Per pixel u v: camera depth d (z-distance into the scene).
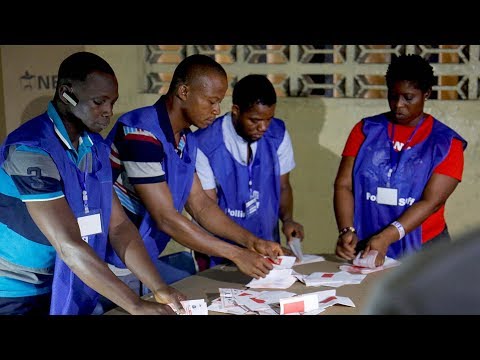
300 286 2.39
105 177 2.12
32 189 1.88
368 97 4.11
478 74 3.94
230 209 2.93
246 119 2.71
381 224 2.90
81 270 1.88
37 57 4.13
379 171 2.87
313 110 4.04
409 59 2.74
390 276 0.52
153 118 2.44
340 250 2.74
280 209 3.13
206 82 2.36
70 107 1.98
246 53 4.14
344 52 4.06
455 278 0.46
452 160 2.81
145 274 2.14
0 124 4.23
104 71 1.97
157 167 2.40
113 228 2.22
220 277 2.54
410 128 2.87
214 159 2.87
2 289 2.05
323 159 4.07
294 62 4.09
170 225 2.42
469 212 3.99
